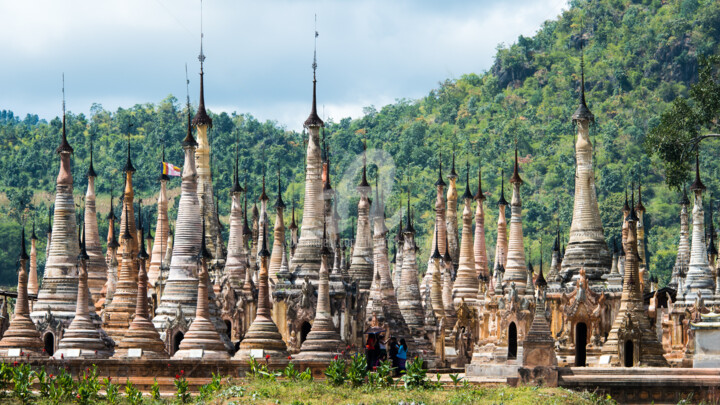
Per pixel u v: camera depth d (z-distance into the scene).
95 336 68.94
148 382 62.84
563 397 48.97
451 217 98.12
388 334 75.88
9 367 54.97
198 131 85.88
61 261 75.94
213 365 63.59
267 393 49.78
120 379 62.97
